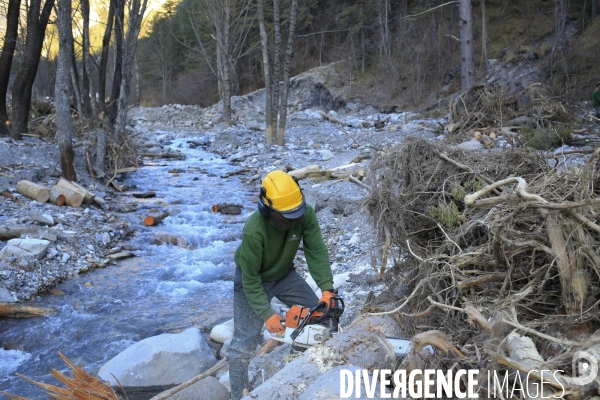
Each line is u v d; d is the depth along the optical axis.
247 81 42.09
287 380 2.78
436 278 3.44
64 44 10.45
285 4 36.81
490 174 3.96
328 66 36.50
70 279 7.21
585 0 25.11
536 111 11.71
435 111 22.70
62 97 10.61
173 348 4.62
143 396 4.40
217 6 25.70
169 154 16.80
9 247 7.25
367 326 3.29
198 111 29.11
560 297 2.98
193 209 10.55
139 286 7.07
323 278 3.47
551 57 22.75
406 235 3.82
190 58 46.22
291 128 20.53
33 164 11.19
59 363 5.20
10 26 14.21
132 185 12.34
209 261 8.02
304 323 3.21
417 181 3.96
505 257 3.03
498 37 27.95
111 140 14.20
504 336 2.68
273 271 3.54
